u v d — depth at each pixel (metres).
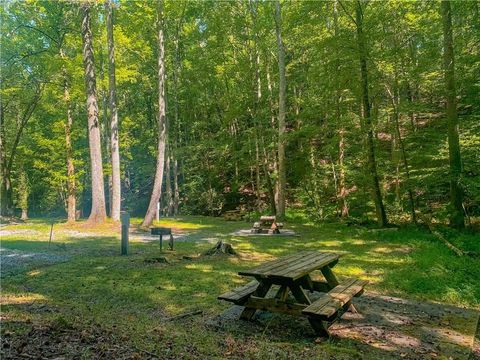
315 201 21.69
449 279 7.29
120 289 6.61
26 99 26.92
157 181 18.09
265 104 25.42
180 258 9.70
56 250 11.05
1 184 26.89
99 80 22.94
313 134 18.75
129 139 27.50
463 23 14.52
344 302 4.72
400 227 14.43
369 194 19.55
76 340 3.51
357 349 4.16
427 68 13.88
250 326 4.86
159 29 19.00
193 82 27.92
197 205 28.23
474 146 14.11
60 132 21.62
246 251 10.80
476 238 11.15
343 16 20.09
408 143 15.77
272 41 23.33
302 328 4.84
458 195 13.23
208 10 24.88
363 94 15.09
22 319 4.27
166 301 5.93
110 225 17.20
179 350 3.55
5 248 11.37
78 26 20.94
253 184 29.48
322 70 16.50
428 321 5.24
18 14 21.08
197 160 30.28
